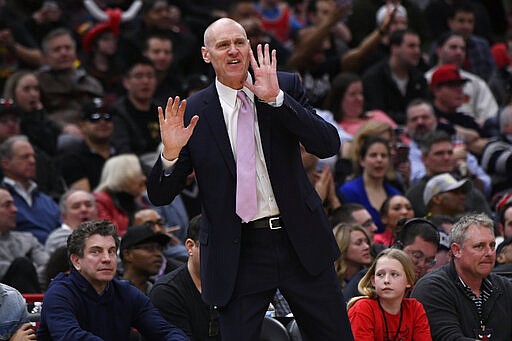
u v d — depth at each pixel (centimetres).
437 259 2144
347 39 3791
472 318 1877
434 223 2292
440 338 1842
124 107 2931
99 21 3538
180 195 2672
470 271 1873
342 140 2853
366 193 2602
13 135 2738
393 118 3203
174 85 3241
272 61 1362
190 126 1373
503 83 3612
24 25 3472
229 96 1402
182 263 2206
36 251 2369
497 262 2148
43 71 3070
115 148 2838
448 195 2528
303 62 3309
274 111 1357
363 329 1745
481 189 2883
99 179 2722
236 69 1382
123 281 1753
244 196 1373
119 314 1717
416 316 1786
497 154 2956
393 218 2406
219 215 1391
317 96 3284
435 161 2722
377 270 1764
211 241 1399
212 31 1386
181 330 1734
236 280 1392
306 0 4069
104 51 3309
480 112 3441
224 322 1404
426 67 3503
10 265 2170
